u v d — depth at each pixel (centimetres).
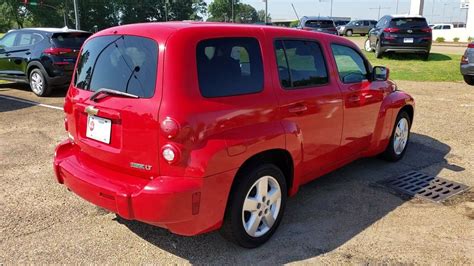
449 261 340
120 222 400
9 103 969
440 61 1659
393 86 557
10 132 707
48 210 423
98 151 339
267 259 343
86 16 6450
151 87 305
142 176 318
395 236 378
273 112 355
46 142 652
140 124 306
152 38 315
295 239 373
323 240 372
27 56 1077
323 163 437
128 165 321
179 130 293
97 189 323
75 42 1105
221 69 325
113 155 328
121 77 327
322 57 429
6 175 515
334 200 453
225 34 336
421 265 335
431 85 1197
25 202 441
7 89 1192
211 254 349
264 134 339
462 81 1261
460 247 360
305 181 424
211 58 321
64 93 1130
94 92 346
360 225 398
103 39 358
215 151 305
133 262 337
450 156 600
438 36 3812
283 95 368
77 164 360
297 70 392
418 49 1644
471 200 454
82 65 373
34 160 570
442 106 923
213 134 309
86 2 6359
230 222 336
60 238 371
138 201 303
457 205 442
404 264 336
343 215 419
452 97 1024
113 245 361
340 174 530
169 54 303
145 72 312
